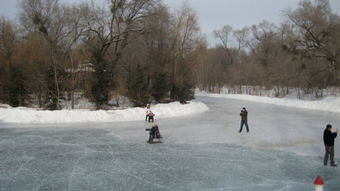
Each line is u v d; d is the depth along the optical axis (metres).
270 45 65.12
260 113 26.17
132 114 20.95
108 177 8.12
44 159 9.90
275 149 11.81
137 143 12.65
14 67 24.45
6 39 26.89
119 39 31.30
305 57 35.62
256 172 8.73
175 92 30.64
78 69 24.19
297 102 35.16
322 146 12.41
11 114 18.64
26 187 7.25
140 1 31.53
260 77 59.19
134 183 7.66
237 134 15.16
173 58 31.06
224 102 42.75
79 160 9.83
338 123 19.34
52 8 28.12
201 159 10.18
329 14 35.41
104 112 20.19
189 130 16.30
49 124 17.56
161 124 18.53
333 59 33.81
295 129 16.81
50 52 24.86
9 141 12.65
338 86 39.78
